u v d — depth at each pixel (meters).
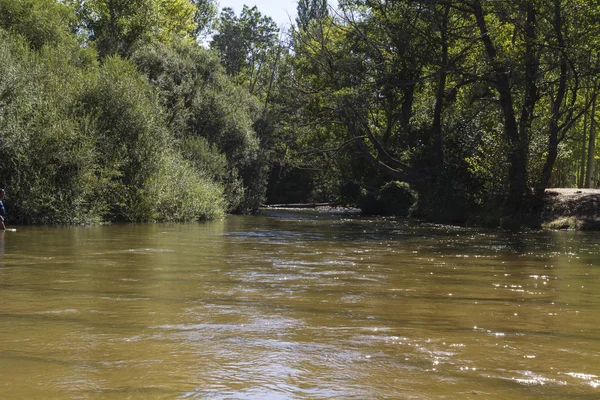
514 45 21.69
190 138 29.44
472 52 24.77
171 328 4.17
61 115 18.64
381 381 2.98
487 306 5.32
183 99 31.80
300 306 5.15
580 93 27.19
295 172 55.00
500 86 22.25
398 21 24.55
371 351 3.59
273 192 53.56
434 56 24.31
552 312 5.06
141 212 20.69
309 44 28.45
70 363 3.24
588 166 37.41
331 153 36.22
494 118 26.31
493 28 22.98
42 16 27.12
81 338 3.83
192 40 51.59
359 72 26.14
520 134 21.81
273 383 2.92
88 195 19.16
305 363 3.30
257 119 40.53
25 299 5.31
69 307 4.94
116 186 20.33
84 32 39.75
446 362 3.36
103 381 2.92
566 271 8.28
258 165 36.28
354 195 35.75
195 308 4.96
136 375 3.02
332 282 6.71
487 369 3.23
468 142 25.36
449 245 12.63
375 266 8.48
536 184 21.80
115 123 21.03
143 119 21.69
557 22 20.56
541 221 20.64
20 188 17.20
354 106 26.17
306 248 11.41
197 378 2.98
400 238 14.70
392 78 25.42
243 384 2.89
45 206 17.47
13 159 17.39
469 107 27.89
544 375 3.13
